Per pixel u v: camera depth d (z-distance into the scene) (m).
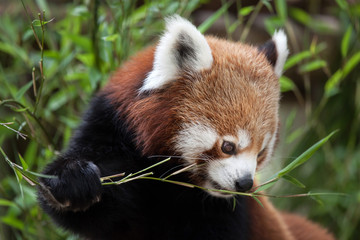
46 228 7.42
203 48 5.67
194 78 5.64
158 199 6.12
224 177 5.50
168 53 5.56
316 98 11.79
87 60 7.68
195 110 5.51
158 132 5.55
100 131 5.91
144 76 5.78
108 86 6.20
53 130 9.17
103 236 5.95
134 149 5.81
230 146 5.46
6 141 8.87
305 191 10.66
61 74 8.30
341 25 11.22
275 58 6.30
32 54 8.61
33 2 9.59
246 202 6.62
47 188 5.12
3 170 8.29
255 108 5.54
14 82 9.05
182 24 5.61
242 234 6.48
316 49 9.70
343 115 11.17
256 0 10.84
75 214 5.37
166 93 5.59
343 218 10.42
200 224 6.29
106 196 5.44
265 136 5.64
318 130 10.73
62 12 10.07
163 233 6.31
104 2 8.61
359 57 8.28
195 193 6.11
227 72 5.70
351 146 10.41
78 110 8.81
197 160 5.57
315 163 10.98
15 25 9.13
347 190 10.40
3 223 8.20
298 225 8.50
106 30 7.42
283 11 8.29
